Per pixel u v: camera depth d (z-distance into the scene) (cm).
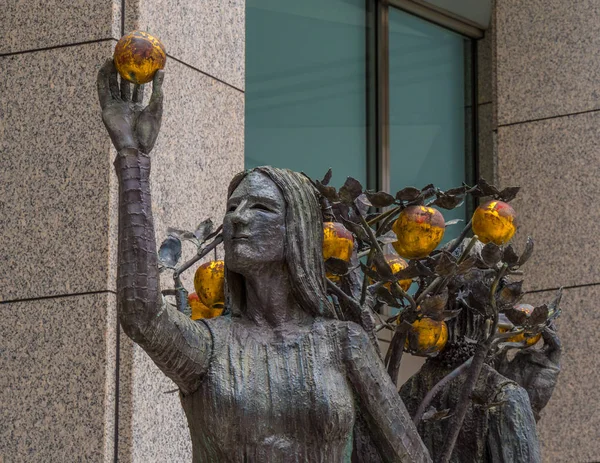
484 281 573
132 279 440
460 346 595
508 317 530
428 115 1184
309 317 487
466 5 1220
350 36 1118
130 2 727
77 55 724
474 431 584
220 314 511
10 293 707
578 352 995
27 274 706
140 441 680
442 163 1191
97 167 705
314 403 464
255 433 462
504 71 1068
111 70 454
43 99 726
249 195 479
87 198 704
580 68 1037
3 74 738
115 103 454
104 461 668
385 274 498
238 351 470
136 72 448
